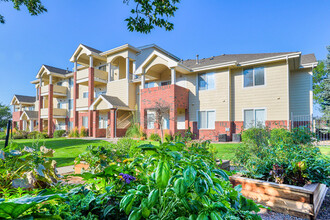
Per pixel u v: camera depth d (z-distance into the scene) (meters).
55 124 28.56
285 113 12.85
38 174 2.94
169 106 15.27
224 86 15.06
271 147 4.56
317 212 3.31
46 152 3.71
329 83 17.22
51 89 25.34
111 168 2.25
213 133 15.09
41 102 29.61
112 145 6.57
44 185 3.04
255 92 14.03
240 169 4.47
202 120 16.03
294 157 3.97
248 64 13.99
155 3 5.79
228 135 14.48
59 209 1.65
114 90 20.30
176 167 1.72
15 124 34.84
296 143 5.06
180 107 15.66
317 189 3.46
